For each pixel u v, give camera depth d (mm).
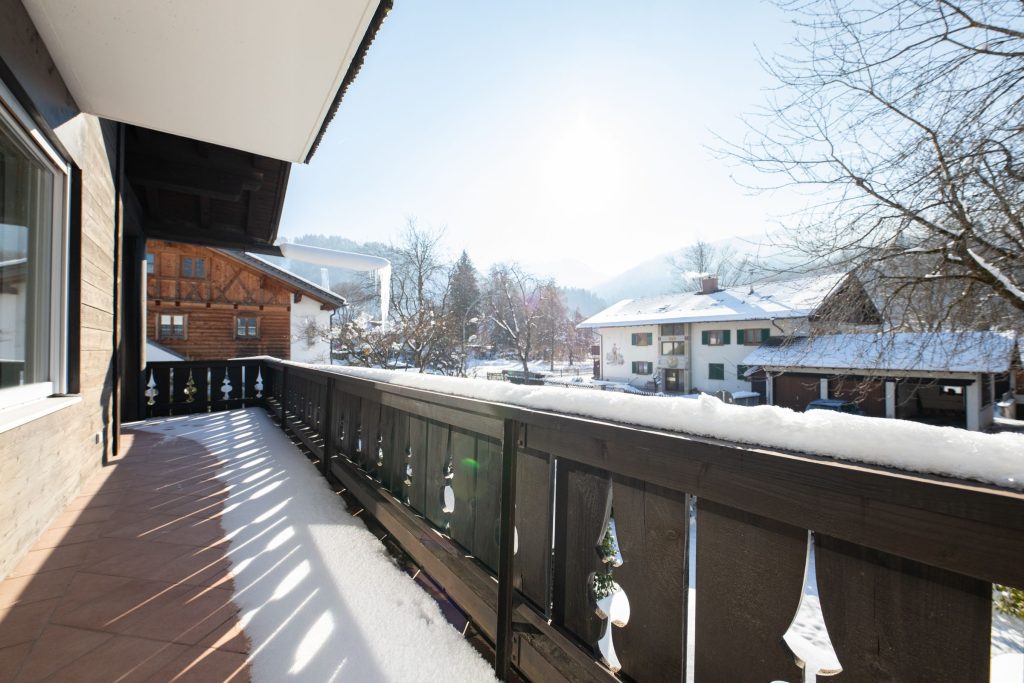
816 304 6996
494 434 1607
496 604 1539
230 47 2492
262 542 2404
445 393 1917
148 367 6586
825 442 734
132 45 2441
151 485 3348
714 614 913
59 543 2363
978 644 583
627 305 32625
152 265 15898
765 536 832
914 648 646
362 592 1924
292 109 3146
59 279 2824
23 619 1708
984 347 6000
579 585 1261
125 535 2473
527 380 27625
